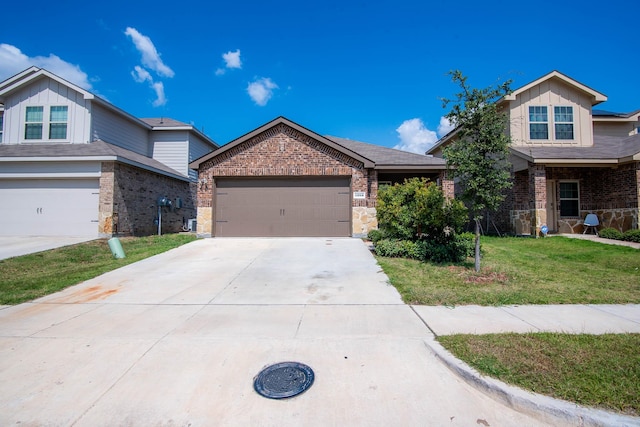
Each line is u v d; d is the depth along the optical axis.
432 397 2.89
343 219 12.77
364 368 3.36
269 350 3.76
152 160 18.39
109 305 5.41
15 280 7.08
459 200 7.71
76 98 14.77
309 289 6.22
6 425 2.57
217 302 5.53
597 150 13.95
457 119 7.06
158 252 9.77
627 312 4.82
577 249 10.27
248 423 2.59
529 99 14.74
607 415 2.47
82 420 2.63
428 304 5.26
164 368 3.39
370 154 14.48
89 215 13.20
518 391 2.78
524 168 13.59
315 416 2.66
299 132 12.63
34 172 13.13
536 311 4.88
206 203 12.68
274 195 12.79
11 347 3.86
